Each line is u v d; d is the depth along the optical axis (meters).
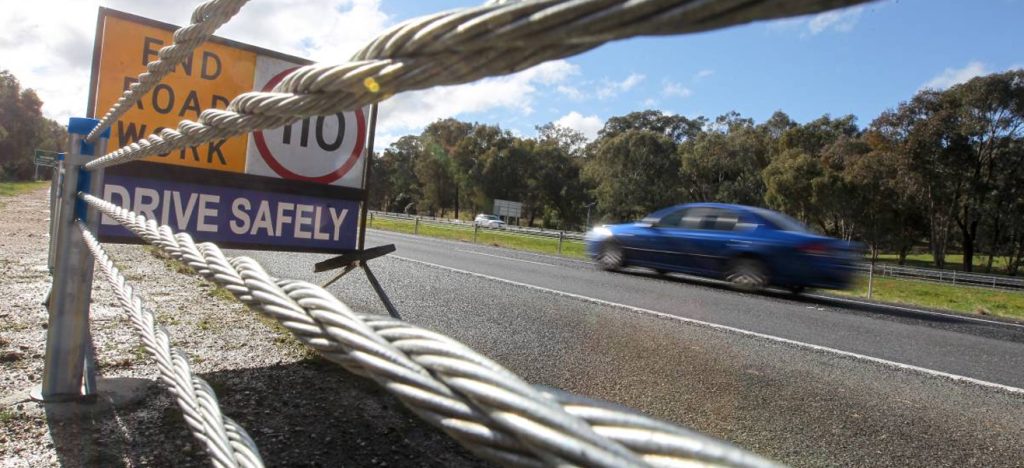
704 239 8.95
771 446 2.62
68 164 2.23
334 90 0.51
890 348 4.96
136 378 2.67
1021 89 33.09
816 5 0.22
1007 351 5.28
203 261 0.80
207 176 3.44
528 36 0.33
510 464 0.38
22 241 8.05
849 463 2.48
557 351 4.08
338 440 2.23
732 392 3.35
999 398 3.52
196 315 3.89
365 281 6.83
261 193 3.63
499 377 0.39
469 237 22.86
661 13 0.26
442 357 0.42
